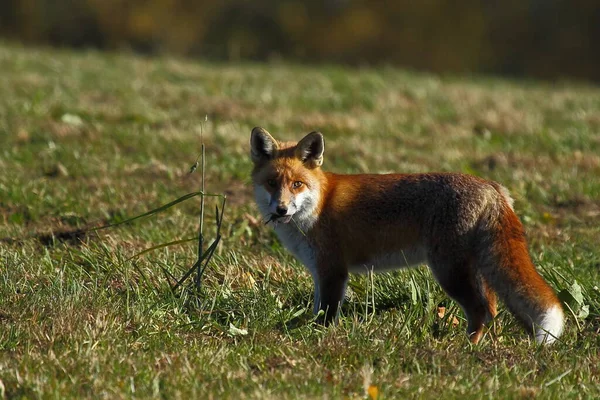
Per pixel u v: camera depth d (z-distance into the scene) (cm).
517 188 1772
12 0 7094
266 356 1001
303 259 1193
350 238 1171
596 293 1198
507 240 1084
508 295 1064
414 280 1192
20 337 1008
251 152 1227
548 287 1064
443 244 1111
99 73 3088
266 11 7519
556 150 2148
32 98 2473
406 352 1008
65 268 1234
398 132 2280
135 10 7069
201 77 3086
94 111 2294
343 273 1173
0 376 901
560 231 1552
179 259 1313
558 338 1039
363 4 7619
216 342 1041
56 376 919
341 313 1180
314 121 2323
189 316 1114
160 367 958
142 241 1409
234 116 2367
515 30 7988
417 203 1141
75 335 1006
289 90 2845
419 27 7688
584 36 7862
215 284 1213
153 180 1762
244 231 1474
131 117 2273
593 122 2523
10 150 1922
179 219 1519
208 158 1927
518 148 2170
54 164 1822
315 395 888
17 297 1118
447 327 1122
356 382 927
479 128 2411
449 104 2736
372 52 7625
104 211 1548
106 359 954
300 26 7456
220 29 7438
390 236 1158
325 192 1179
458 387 925
